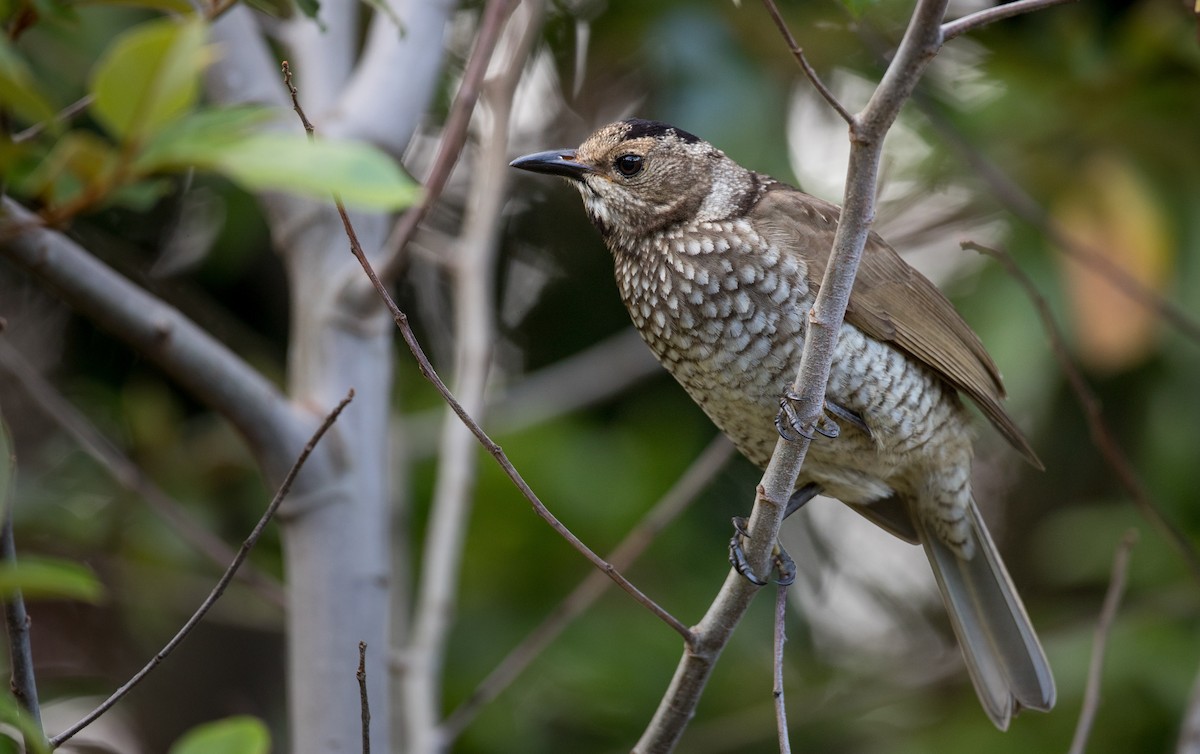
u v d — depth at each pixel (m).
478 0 11.20
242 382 7.35
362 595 7.71
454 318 11.49
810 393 5.90
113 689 11.27
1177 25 10.34
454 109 7.44
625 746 10.95
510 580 10.78
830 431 7.29
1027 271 10.23
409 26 8.62
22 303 11.45
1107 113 10.53
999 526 12.91
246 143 3.86
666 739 6.28
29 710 4.96
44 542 10.57
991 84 11.22
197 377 7.23
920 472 8.02
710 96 10.52
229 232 10.73
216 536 10.71
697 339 7.82
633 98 11.69
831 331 5.82
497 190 8.78
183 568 10.66
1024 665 7.96
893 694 11.10
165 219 11.42
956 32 5.15
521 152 11.62
